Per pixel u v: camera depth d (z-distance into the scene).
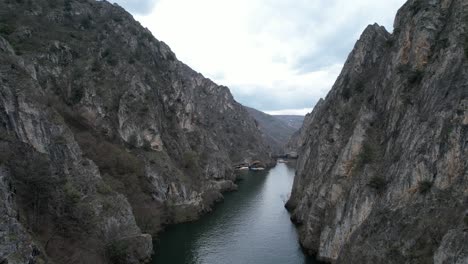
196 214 90.06
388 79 66.31
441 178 43.34
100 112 89.19
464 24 52.06
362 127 64.81
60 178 57.44
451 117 44.88
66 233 52.72
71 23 109.81
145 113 97.19
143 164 88.06
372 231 48.97
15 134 54.88
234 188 126.75
